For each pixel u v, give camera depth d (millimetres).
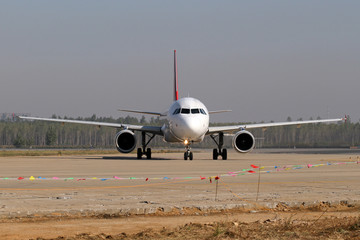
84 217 42375
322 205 49688
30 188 63281
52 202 48844
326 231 35219
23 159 170500
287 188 63125
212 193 57188
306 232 34906
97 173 92438
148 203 48125
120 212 43875
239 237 33406
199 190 60688
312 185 67125
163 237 33719
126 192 58281
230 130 158875
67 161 150875
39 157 198875
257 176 83250
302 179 77188
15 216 41750
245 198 52312
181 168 108625
